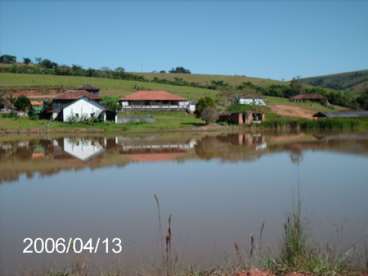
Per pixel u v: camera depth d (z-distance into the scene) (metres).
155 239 13.62
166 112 86.69
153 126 67.94
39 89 100.06
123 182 24.67
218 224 15.30
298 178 25.03
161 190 22.11
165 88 116.88
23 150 40.69
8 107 79.38
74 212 17.83
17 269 11.12
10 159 34.47
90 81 117.81
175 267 9.82
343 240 12.55
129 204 19.06
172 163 32.38
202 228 14.80
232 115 75.81
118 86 113.56
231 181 24.38
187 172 27.98
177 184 23.72
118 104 84.12
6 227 15.69
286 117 84.50
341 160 32.94
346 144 45.47
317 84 188.88
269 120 74.62
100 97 86.88
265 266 8.91
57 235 14.56
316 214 16.28
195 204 18.72
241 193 20.95
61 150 40.81
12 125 64.75
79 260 11.45
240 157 35.44
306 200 18.98
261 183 23.59
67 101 77.06
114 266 10.91
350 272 8.42
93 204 19.23
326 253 9.19
